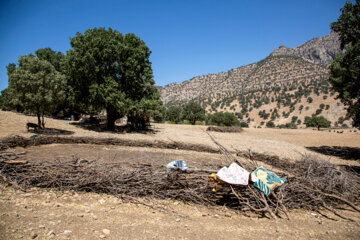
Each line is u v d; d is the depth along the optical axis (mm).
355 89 15406
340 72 15727
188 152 12648
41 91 14891
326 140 25672
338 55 16828
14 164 5691
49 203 4594
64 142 12883
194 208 5086
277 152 15188
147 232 3732
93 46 21062
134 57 22422
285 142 22797
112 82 20781
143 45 23906
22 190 5203
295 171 7383
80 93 21594
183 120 67062
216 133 29312
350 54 15422
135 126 26672
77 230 3555
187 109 66375
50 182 5465
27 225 3533
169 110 66500
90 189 5547
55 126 21562
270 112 185125
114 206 4762
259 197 5156
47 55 33281
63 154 9789
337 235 4316
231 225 4367
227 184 5191
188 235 3773
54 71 15805
